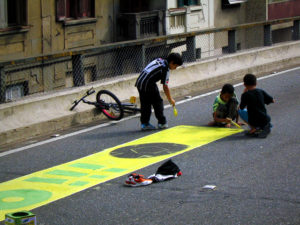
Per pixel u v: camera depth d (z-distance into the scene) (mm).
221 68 14812
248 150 8258
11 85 14336
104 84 11750
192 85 13617
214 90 13750
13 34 18531
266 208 5914
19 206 6410
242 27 15891
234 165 7551
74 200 6520
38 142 9578
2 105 9844
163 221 5695
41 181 7363
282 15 32375
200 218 5723
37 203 6492
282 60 16875
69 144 9320
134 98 11062
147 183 6910
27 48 19172
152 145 8938
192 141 9023
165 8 24656
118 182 7117
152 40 12945
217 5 28891
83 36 21562
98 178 7340
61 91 11062
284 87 13469
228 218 5688
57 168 7949
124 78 12312
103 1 22344
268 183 6734
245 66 15562
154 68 9781
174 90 13070
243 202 6121
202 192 6520
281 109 11031
